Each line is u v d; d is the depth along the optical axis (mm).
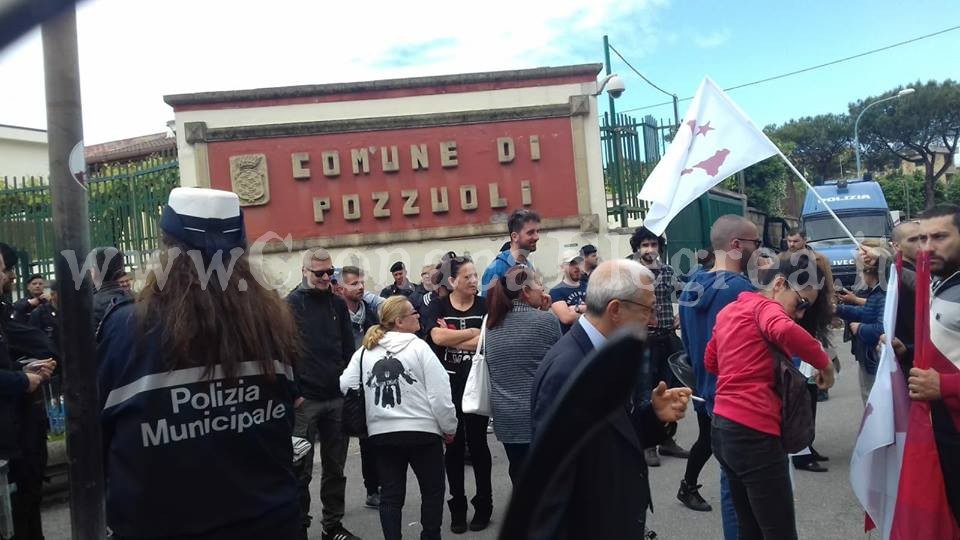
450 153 10680
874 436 3281
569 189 10805
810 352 3305
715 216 14438
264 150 10406
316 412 5000
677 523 5035
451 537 5145
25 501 4625
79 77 3217
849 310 5621
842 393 8727
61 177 3146
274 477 2338
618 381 1811
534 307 4801
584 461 2562
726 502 3906
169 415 2156
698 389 4637
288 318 2436
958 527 3059
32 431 4605
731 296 4355
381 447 4453
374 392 4426
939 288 3143
